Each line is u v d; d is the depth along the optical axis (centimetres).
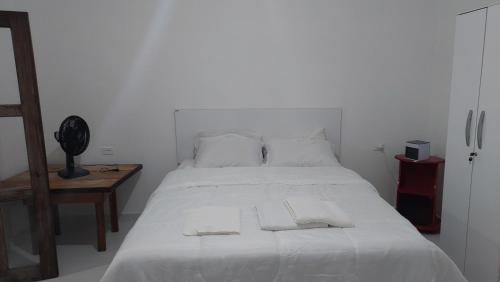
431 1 327
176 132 336
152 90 329
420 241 164
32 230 258
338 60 333
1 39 226
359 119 344
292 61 331
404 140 349
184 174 275
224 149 305
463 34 234
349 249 158
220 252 156
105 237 283
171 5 317
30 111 223
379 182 355
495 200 208
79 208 344
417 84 340
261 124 338
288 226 175
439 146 329
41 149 229
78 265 260
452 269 161
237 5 320
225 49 326
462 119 236
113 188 271
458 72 240
